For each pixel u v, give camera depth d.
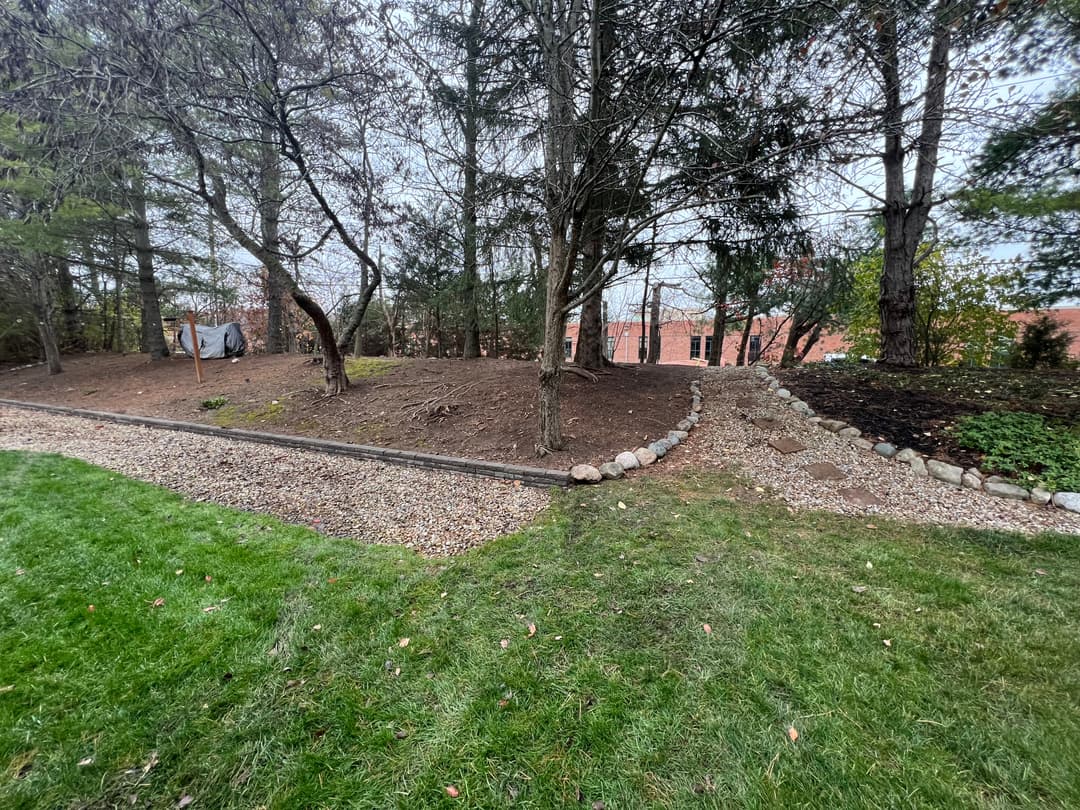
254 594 2.23
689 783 1.29
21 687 1.60
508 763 1.37
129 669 1.70
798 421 4.87
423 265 8.56
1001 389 4.88
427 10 4.71
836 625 1.98
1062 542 2.71
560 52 3.91
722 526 2.96
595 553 2.63
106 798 1.25
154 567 2.47
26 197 5.07
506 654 1.83
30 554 2.59
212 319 15.97
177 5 3.63
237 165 4.89
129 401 7.68
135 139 4.08
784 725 1.47
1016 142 4.51
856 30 3.11
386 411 5.90
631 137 3.68
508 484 3.83
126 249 9.45
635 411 5.28
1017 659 1.77
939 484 3.57
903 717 1.50
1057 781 1.28
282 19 4.04
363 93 4.47
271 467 4.38
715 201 3.35
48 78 3.43
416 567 2.51
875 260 8.47
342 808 1.24
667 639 1.90
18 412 7.54
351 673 1.72
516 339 12.14
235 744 1.42
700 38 2.88
